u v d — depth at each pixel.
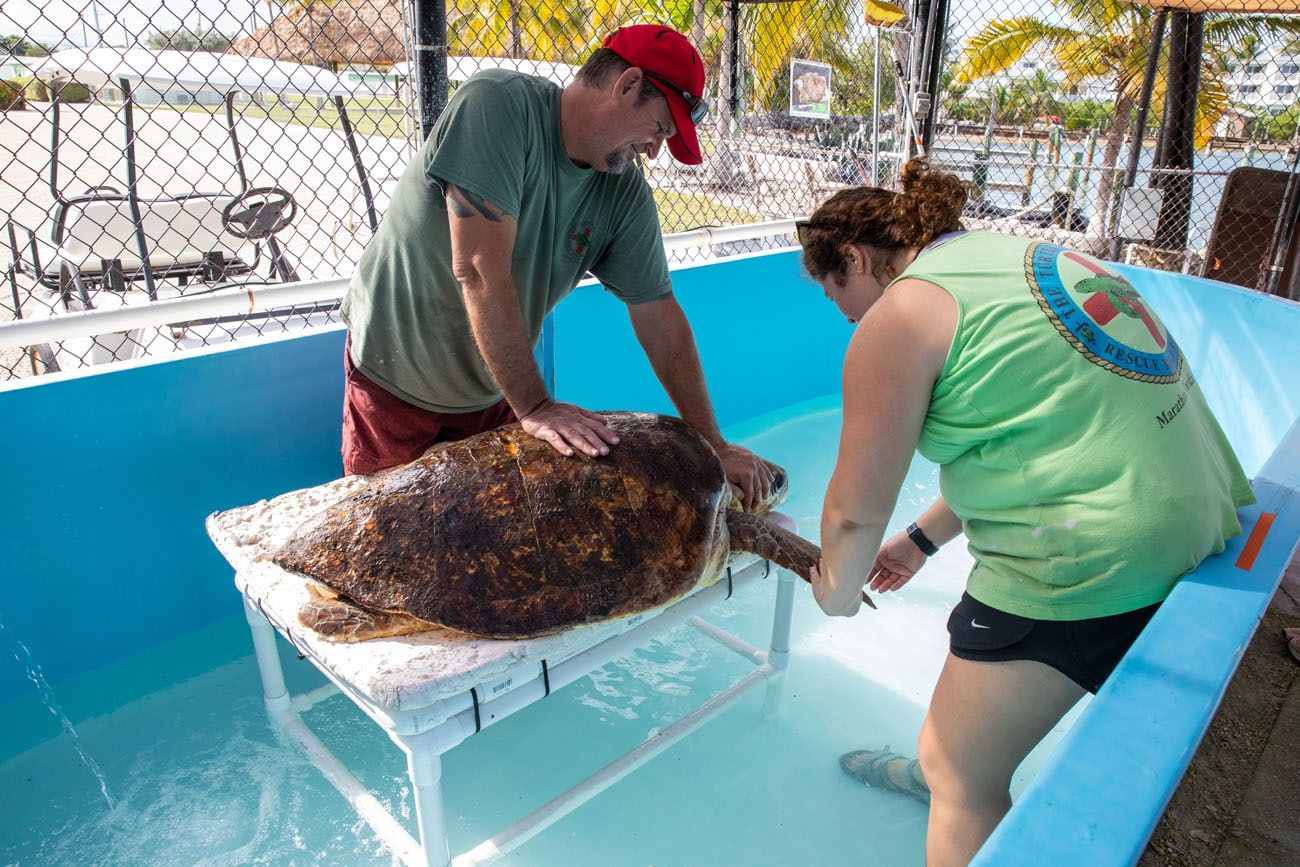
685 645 2.92
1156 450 1.37
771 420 4.66
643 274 2.42
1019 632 1.50
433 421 2.52
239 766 2.26
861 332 1.47
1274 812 1.36
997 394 1.39
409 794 2.22
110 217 3.51
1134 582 1.40
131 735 2.34
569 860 2.03
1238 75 11.99
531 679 1.76
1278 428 3.63
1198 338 4.32
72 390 2.29
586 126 2.04
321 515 1.90
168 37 2.95
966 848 1.61
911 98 4.91
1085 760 1.06
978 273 1.43
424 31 2.69
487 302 1.95
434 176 1.93
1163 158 7.77
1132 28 12.03
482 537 1.79
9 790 2.14
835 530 1.56
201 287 3.66
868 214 1.56
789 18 7.48
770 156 6.16
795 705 2.59
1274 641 1.84
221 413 2.59
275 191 3.62
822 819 2.18
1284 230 5.34
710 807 2.21
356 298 2.37
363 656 1.67
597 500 1.88
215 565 2.70
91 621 2.46
